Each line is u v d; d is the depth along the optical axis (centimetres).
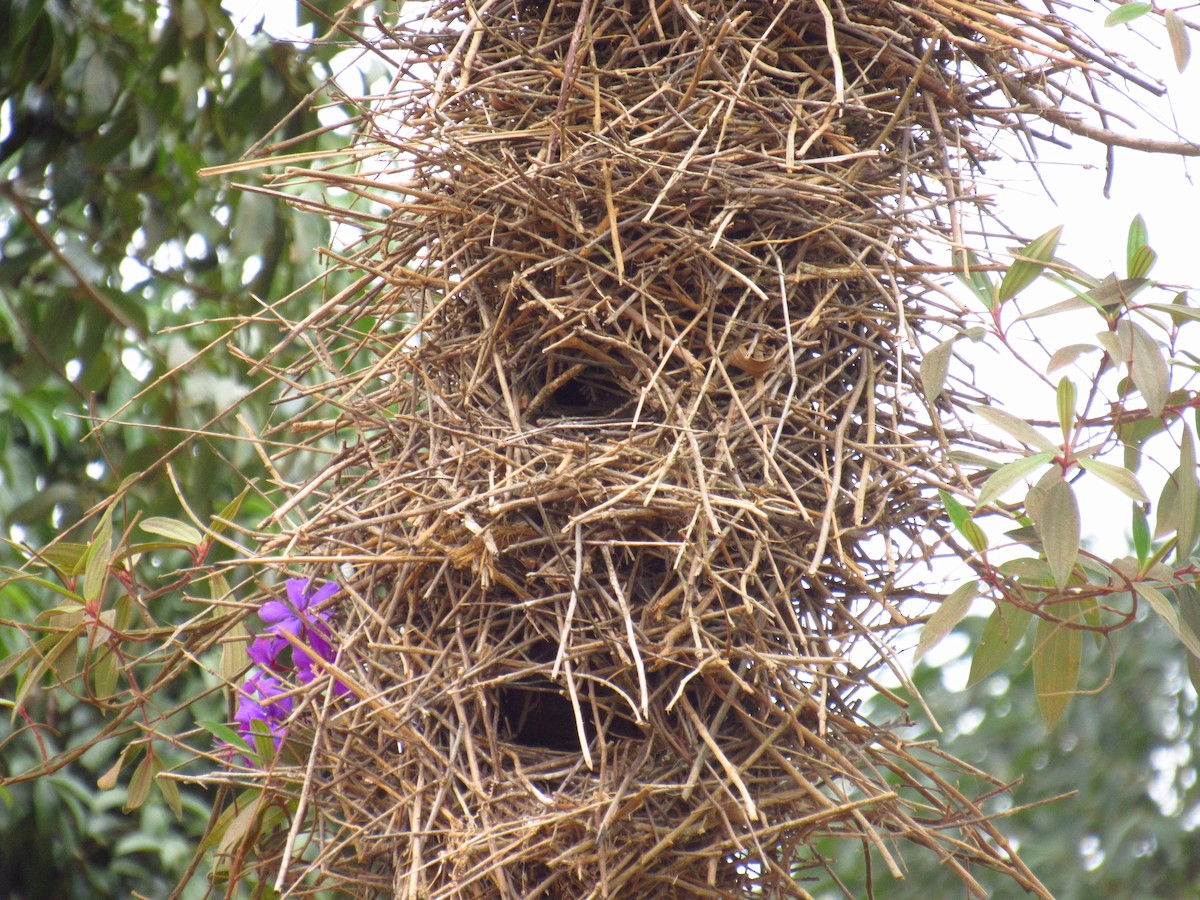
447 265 1363
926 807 1356
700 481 1347
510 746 1355
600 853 1346
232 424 1451
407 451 1361
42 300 1644
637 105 1359
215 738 1380
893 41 1364
